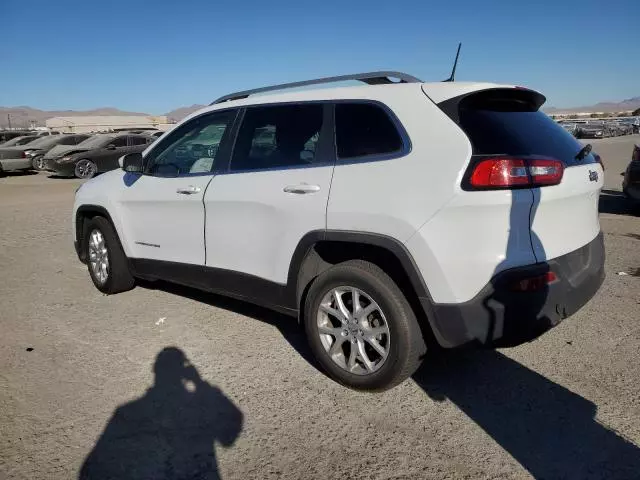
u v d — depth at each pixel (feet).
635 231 26.22
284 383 11.64
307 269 11.96
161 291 18.11
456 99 10.18
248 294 13.02
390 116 10.66
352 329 11.02
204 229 13.74
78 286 18.86
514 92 10.85
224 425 10.11
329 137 11.46
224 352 13.20
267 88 13.57
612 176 52.75
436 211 9.59
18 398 11.08
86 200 17.66
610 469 8.67
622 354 12.56
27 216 35.22
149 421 10.25
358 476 8.64
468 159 9.52
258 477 8.67
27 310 16.38
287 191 11.68
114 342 13.85
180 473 8.79
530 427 9.84
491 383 11.46
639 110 325.83
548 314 9.75
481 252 9.39
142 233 15.81
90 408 10.70
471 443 9.41
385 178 10.30
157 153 15.62
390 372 10.50
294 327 14.75
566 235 10.45
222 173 13.38
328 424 10.08
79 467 8.94
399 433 9.75
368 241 10.36
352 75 12.03
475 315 9.46
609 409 10.32
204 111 14.56
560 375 11.69
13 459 9.13
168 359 12.84
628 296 16.47
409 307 10.33
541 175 9.70
